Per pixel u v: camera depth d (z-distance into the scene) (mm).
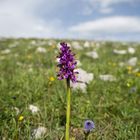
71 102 543
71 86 613
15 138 409
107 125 473
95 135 431
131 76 765
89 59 1041
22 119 461
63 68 296
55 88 627
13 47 1447
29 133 408
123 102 572
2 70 827
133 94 604
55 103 535
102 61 1009
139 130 454
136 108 545
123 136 426
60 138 414
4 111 484
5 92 585
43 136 413
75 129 454
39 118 480
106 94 604
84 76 666
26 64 934
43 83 649
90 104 538
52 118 477
